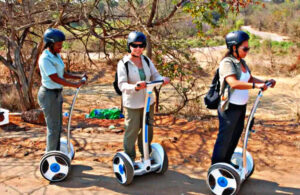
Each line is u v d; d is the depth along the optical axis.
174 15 6.80
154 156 3.97
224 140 3.42
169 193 3.56
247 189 3.64
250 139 5.21
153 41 6.28
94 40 8.92
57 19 6.46
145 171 3.75
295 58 16.94
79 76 4.06
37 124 6.15
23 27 6.41
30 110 6.35
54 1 6.13
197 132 5.62
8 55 6.90
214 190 3.48
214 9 5.73
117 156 3.67
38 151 4.71
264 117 7.40
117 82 3.70
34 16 6.88
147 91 3.41
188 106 7.73
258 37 31.45
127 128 3.71
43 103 3.75
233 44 3.22
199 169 4.18
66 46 11.04
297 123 6.31
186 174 4.02
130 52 3.60
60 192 3.55
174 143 5.07
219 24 6.36
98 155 4.61
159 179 3.88
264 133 5.51
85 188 3.65
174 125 6.15
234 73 3.22
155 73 3.84
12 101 7.91
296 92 11.30
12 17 6.51
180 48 6.72
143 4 7.04
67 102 9.52
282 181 3.83
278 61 17.34
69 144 3.99
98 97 10.38
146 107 3.48
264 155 4.60
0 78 11.23
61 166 3.75
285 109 8.81
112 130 5.74
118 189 3.63
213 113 7.74
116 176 3.80
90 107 8.74
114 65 8.12
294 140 5.16
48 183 3.76
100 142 5.12
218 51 14.49
